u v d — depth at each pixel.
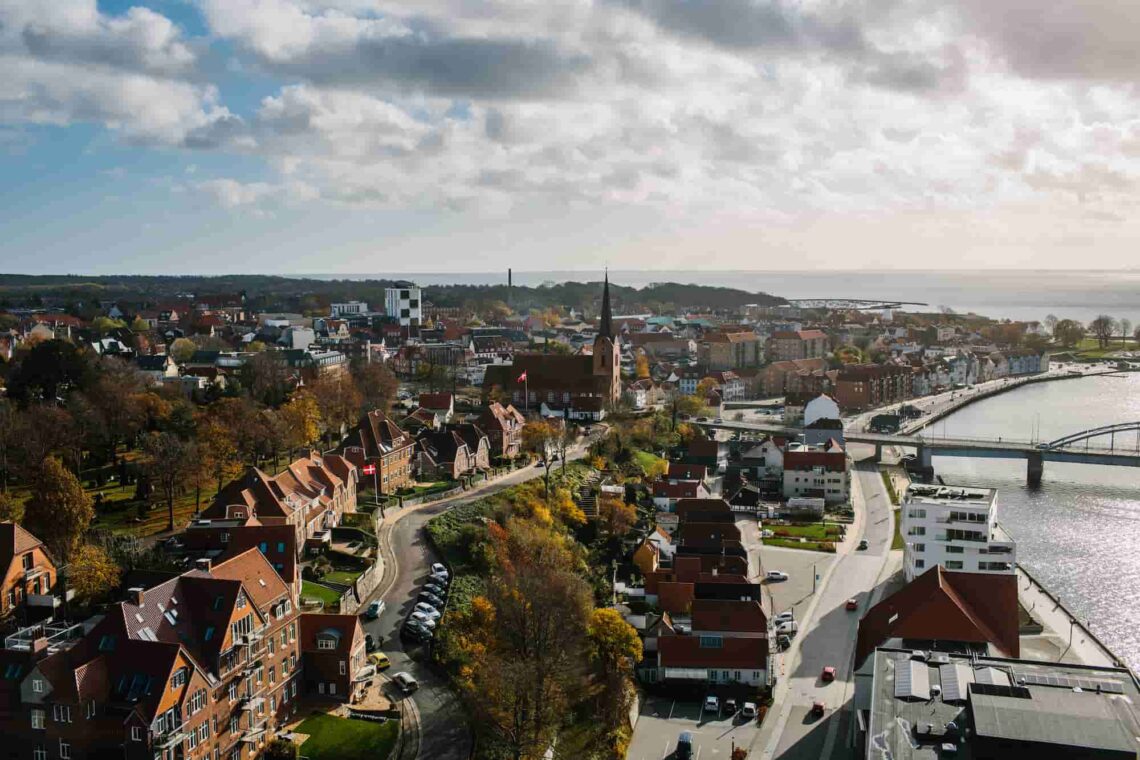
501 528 182.00
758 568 199.62
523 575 142.12
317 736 115.50
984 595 144.62
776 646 157.75
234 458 195.12
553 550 169.62
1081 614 179.50
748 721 134.38
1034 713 103.31
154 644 100.81
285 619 120.81
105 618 103.75
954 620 134.25
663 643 146.25
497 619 138.12
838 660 154.50
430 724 119.56
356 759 110.94
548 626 133.88
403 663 134.12
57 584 135.12
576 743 123.69
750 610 151.50
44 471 147.62
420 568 167.25
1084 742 98.00
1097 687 111.25
